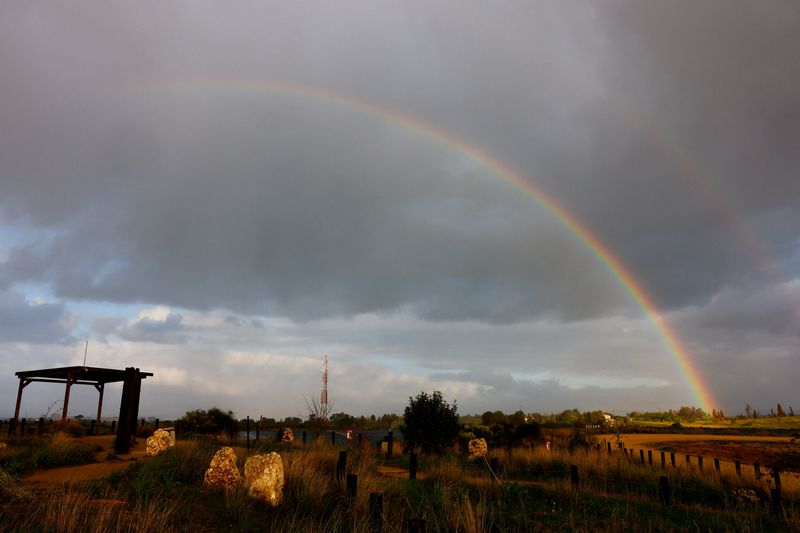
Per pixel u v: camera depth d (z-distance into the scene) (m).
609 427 54.78
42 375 26.69
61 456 13.69
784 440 36.88
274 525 8.12
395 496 11.23
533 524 9.84
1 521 6.86
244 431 33.22
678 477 17.09
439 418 24.23
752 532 10.22
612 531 9.70
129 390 17.88
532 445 29.19
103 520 7.00
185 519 7.95
